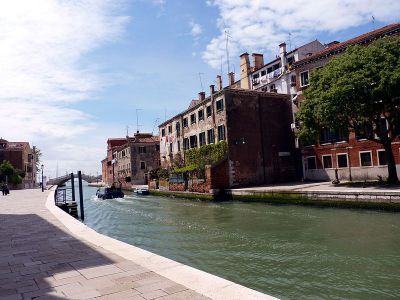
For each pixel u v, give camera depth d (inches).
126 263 218.2
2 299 164.1
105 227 759.1
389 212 650.2
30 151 3038.9
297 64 1272.1
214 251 465.1
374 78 765.9
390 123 829.8
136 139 2534.5
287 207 842.2
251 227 622.2
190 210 950.4
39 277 199.5
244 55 1754.4
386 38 850.8
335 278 333.7
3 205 811.4
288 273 357.1
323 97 828.0
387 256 390.6
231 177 1231.5
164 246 517.0
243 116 1305.4
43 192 1610.5
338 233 520.4
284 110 1392.7
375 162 1026.7
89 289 172.1
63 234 355.3
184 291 157.6
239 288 157.3
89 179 5575.8
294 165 1365.7
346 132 855.1
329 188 870.4
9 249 289.3
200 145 1501.0
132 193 2036.2
